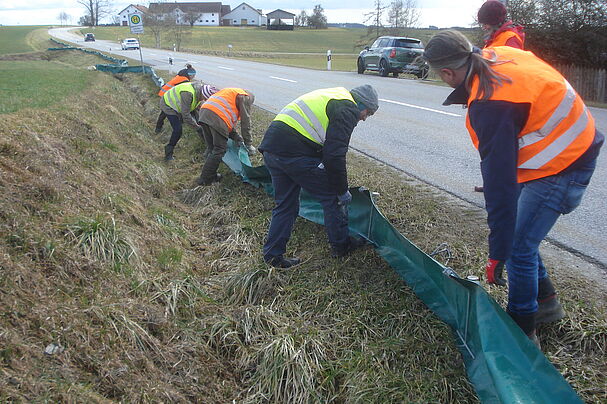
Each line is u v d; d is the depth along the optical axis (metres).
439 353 2.84
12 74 13.30
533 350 2.21
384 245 3.79
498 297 3.20
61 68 17.33
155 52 44.88
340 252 3.91
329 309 3.34
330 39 74.62
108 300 3.01
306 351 2.93
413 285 3.28
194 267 4.07
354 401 2.60
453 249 3.88
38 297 2.71
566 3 16.27
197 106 7.08
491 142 2.23
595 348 2.78
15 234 3.06
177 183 6.19
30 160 4.12
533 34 16.92
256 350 2.99
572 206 2.44
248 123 6.11
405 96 13.43
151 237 4.14
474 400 2.54
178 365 2.79
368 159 6.79
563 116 2.26
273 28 91.06
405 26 44.69
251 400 2.71
